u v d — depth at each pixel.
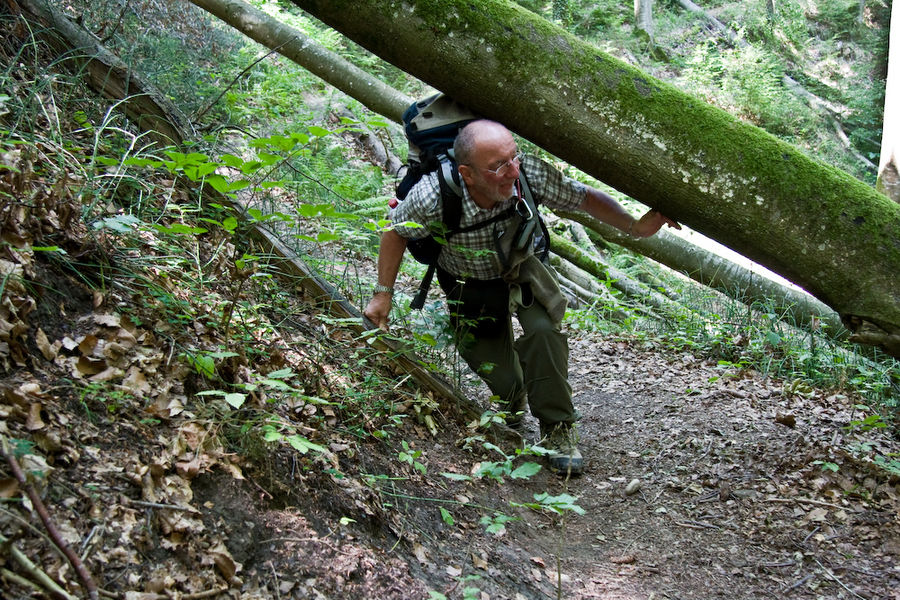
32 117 2.81
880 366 5.00
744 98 15.05
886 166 6.89
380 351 3.30
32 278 2.13
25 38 3.29
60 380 1.96
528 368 3.50
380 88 5.88
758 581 2.77
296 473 2.26
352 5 2.63
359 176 6.64
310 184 5.16
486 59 2.62
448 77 2.69
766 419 4.08
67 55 3.39
